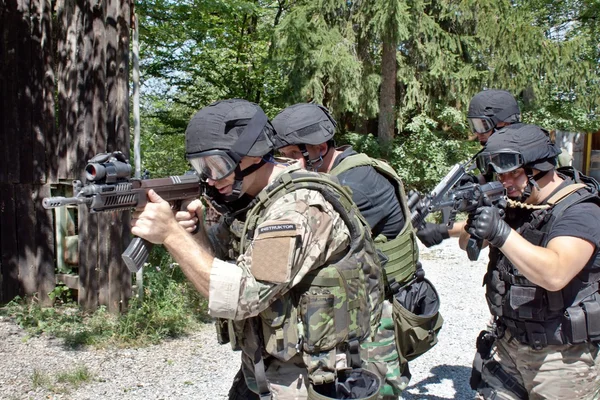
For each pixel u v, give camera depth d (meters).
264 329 2.06
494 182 2.67
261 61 13.81
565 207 2.57
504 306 2.77
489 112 3.73
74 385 4.20
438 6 15.13
